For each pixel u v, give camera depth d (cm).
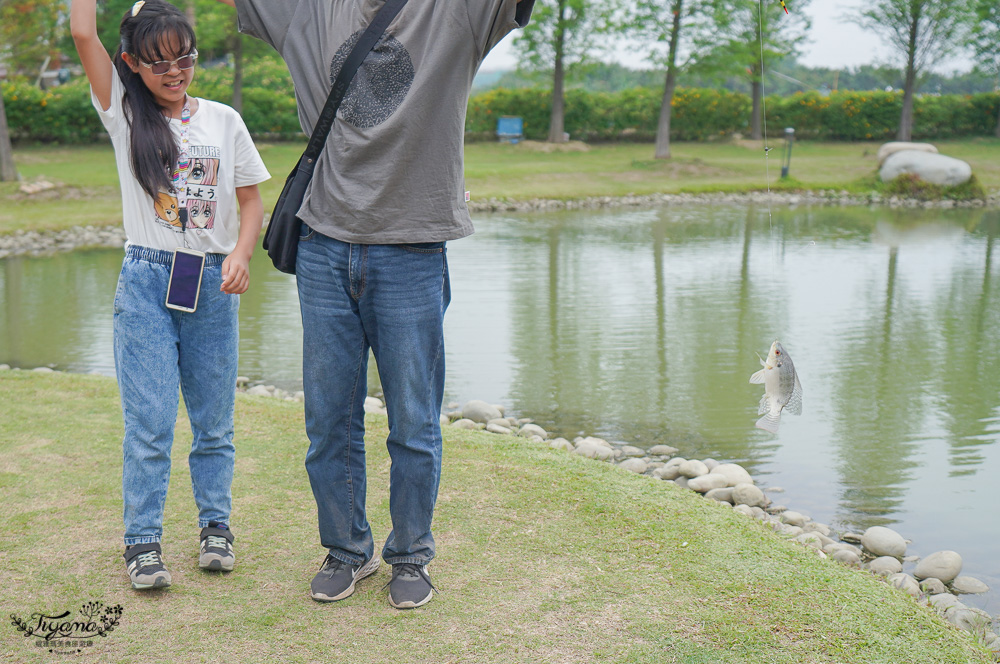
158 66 250
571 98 3178
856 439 539
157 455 265
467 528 311
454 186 239
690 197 2122
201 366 277
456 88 231
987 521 423
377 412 514
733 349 755
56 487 343
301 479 360
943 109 3359
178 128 264
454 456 392
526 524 315
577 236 1500
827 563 292
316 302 245
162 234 264
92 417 442
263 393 607
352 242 237
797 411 257
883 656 233
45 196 1778
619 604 257
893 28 3081
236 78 2622
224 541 279
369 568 273
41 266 1202
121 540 296
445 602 258
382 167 231
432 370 252
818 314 893
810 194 2175
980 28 3114
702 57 2638
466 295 991
